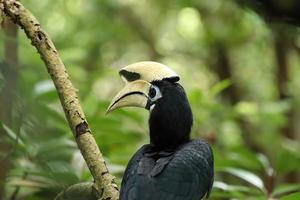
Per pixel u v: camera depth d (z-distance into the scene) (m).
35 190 9.84
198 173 7.18
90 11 21.12
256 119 17.11
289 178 15.41
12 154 8.75
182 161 7.14
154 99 7.76
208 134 13.52
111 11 21.47
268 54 21.17
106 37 21.02
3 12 6.66
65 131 9.93
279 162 9.84
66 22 20.86
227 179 11.83
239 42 20.92
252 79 21.44
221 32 20.11
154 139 7.80
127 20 21.78
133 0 21.89
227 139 18.22
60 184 8.59
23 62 11.62
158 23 22.22
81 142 6.56
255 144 18.08
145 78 7.78
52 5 20.28
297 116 19.09
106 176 6.51
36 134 8.66
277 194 9.35
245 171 9.70
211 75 21.86
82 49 19.12
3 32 8.66
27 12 6.71
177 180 6.95
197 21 22.08
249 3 7.64
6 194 9.66
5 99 8.10
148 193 6.79
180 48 22.20
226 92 20.92
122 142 11.36
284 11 7.32
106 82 19.44
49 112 9.67
